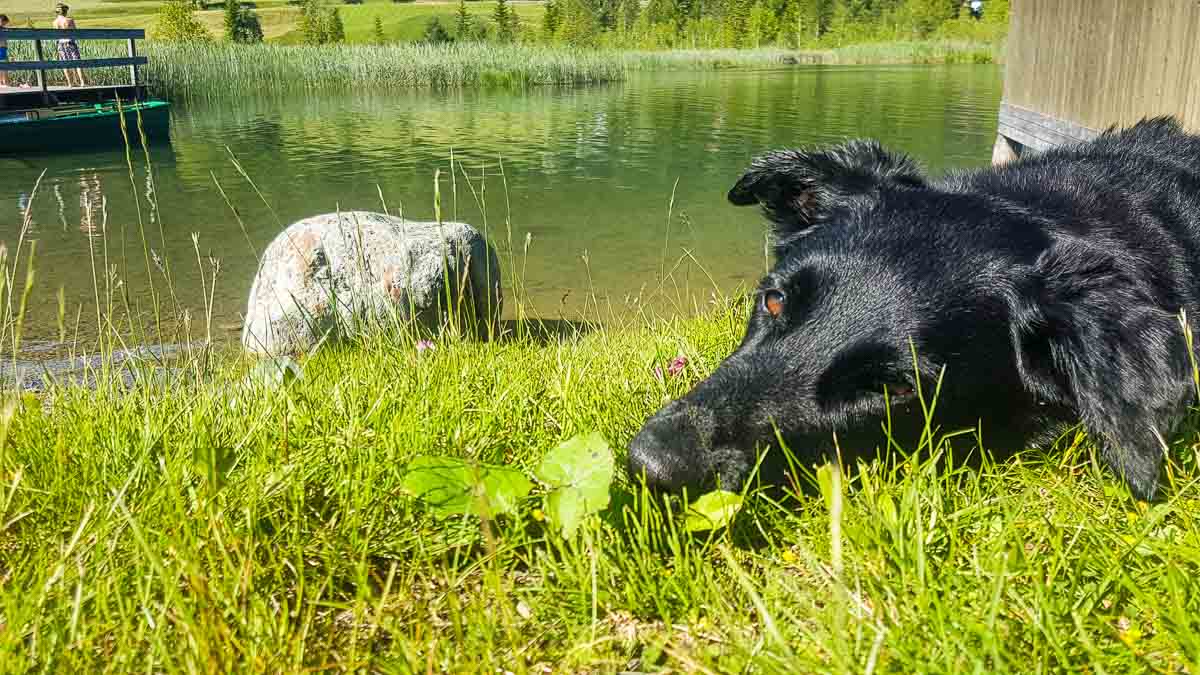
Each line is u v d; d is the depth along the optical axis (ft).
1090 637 1.06
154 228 7.88
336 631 1.16
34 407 1.86
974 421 1.66
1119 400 1.43
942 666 1.00
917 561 1.14
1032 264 1.65
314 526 1.39
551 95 23.58
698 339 2.67
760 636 1.12
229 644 1.00
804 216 2.15
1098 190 1.98
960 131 15.17
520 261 6.96
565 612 1.18
